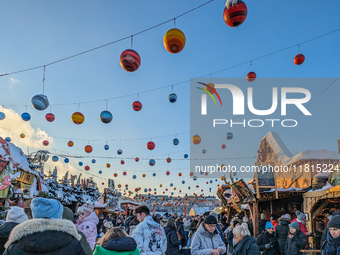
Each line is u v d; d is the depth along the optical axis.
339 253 3.81
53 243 2.08
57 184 21.67
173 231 5.74
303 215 8.50
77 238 2.34
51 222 2.18
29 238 2.04
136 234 4.01
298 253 6.27
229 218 19.41
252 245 4.48
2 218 11.55
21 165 14.14
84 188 28.78
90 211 4.90
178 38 4.59
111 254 2.80
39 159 16.67
